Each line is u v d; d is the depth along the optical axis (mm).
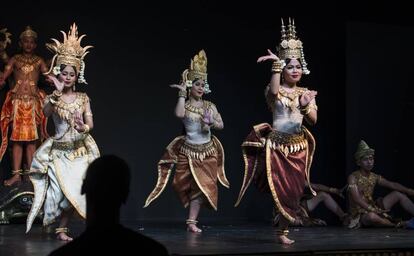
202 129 6145
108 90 7484
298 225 6973
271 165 4832
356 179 6934
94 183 2131
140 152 7570
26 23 7246
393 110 7730
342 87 8062
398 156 7738
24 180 6758
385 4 8141
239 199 5035
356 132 7625
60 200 5066
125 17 7574
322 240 5156
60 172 5031
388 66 7715
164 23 7703
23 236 5355
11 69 6836
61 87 5023
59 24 7348
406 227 6629
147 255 2064
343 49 8070
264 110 7988
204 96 7793
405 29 7750
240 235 5609
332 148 8062
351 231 6227
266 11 8008
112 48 7520
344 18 8086
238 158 7879
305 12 8039
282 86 5000
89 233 2098
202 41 7816
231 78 7895
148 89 7625
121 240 2084
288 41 4980
